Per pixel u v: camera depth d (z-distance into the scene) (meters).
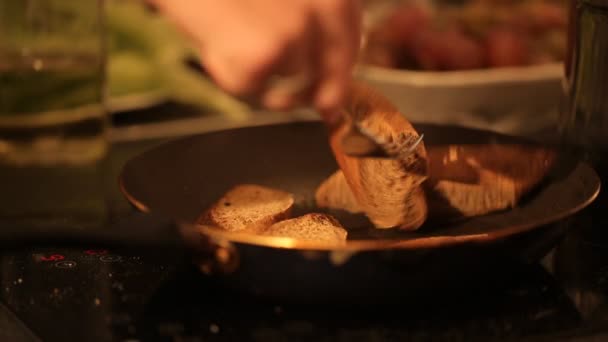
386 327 0.69
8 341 0.71
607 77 0.77
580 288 0.73
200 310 0.71
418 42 1.09
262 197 0.80
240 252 0.68
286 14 0.61
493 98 1.07
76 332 0.69
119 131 1.07
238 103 1.13
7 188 0.91
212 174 0.82
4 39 0.95
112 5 1.15
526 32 1.14
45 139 0.95
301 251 0.67
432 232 0.76
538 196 0.78
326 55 0.63
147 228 0.79
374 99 0.73
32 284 0.74
